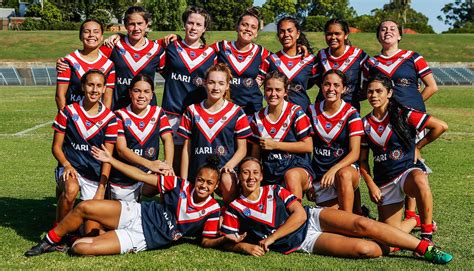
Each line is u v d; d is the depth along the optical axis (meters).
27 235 5.97
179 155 6.91
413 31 63.09
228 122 6.05
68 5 60.41
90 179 6.00
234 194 5.68
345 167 5.86
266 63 6.95
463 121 16.77
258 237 5.50
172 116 6.82
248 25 6.73
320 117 6.11
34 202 7.53
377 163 6.01
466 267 5.01
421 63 6.91
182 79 6.78
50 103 21.05
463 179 9.05
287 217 5.47
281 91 5.90
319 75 7.06
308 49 7.17
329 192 6.09
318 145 6.16
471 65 40.94
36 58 41.84
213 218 5.54
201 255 5.30
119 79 6.80
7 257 5.19
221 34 47.81
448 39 48.84
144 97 5.95
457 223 6.49
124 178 5.98
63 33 48.81
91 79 5.77
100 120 5.90
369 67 6.95
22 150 11.76
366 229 5.27
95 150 5.71
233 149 6.14
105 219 5.38
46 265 4.97
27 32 48.62
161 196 5.58
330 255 5.32
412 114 5.88
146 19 6.73
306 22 61.00
